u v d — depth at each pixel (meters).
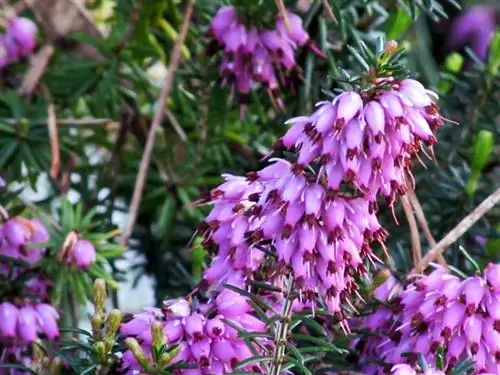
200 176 0.47
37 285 0.40
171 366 0.32
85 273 0.40
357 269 0.31
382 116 0.30
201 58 0.44
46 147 0.46
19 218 0.40
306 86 0.42
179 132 0.47
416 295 0.34
